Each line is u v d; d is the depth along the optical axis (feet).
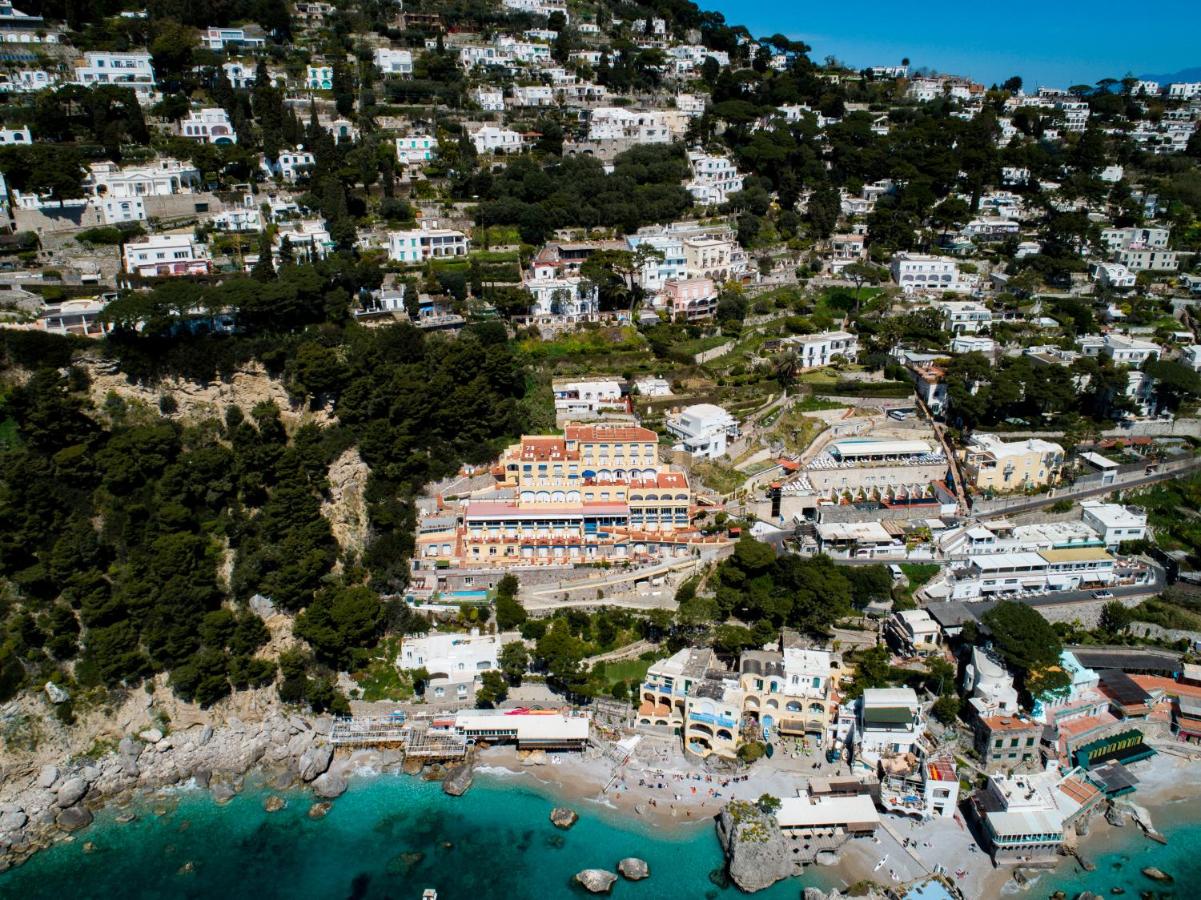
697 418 616.80
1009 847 408.87
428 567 552.00
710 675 489.26
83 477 531.09
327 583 538.06
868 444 637.71
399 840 432.66
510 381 648.79
